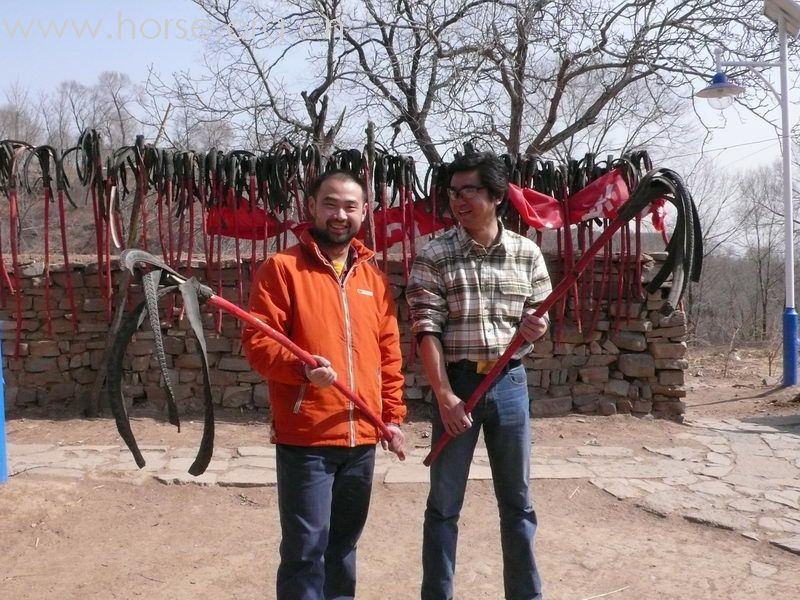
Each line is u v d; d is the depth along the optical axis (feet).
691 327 55.52
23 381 23.06
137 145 21.21
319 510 9.16
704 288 65.82
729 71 38.40
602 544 14.35
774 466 19.13
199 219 36.01
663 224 22.44
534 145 39.45
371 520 15.52
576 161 22.11
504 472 10.26
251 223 21.76
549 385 23.43
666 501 16.39
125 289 21.61
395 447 9.98
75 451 19.30
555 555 13.83
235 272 22.71
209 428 8.57
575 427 22.30
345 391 9.15
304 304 9.34
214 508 15.99
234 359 23.07
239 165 21.76
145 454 19.12
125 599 11.93
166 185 21.57
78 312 23.00
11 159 21.59
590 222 22.65
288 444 9.26
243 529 14.89
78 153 22.20
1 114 58.49
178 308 22.95
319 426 9.16
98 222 21.91
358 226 9.68
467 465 10.25
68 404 23.09
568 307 23.30
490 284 10.19
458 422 9.82
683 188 8.97
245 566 13.20
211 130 41.73
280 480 9.41
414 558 13.74
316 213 9.60
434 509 10.25
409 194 21.90
